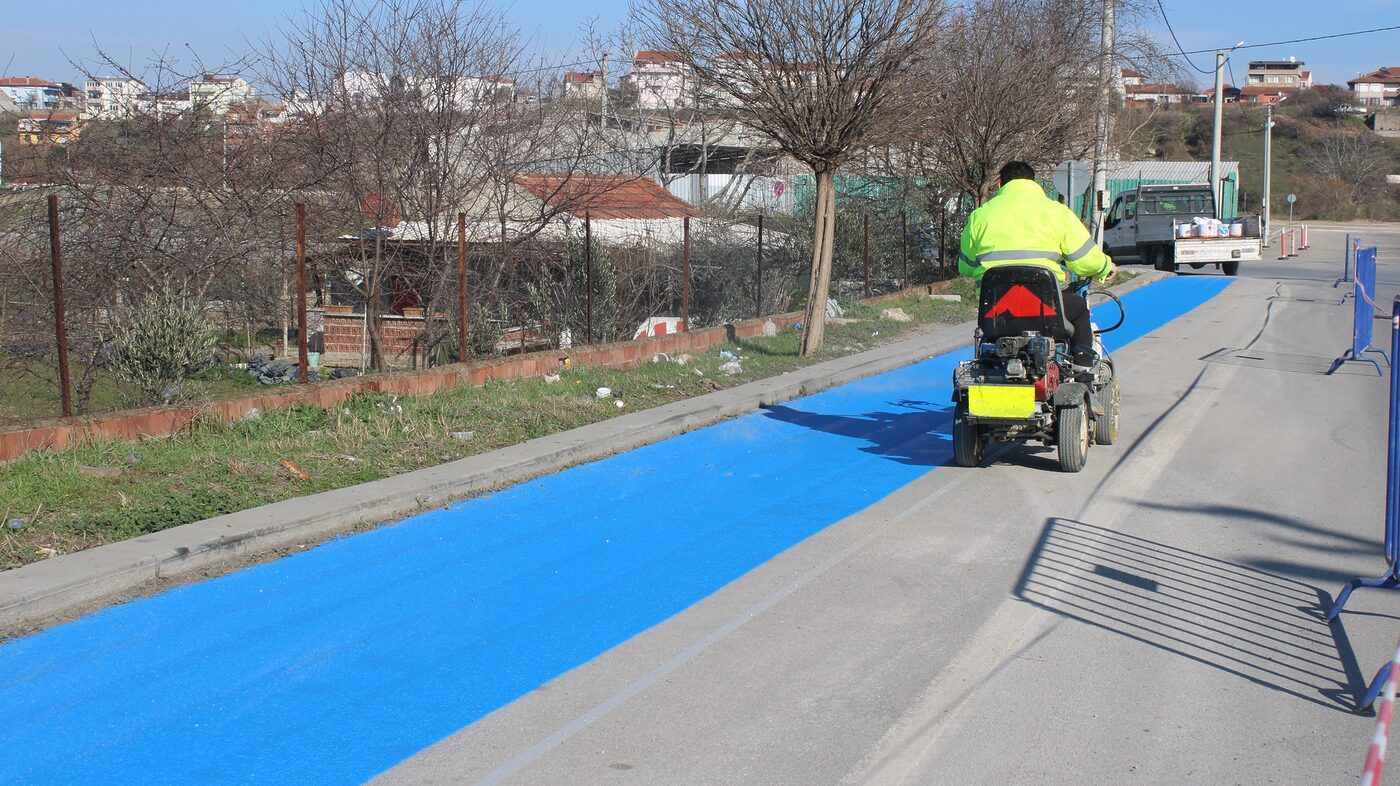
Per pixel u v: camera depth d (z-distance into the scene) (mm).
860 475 9445
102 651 5672
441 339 15711
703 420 11758
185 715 4953
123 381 11891
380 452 9469
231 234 14148
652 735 4703
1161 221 36781
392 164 15031
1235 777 4312
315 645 5746
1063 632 5805
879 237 27625
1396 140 100875
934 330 19531
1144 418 11703
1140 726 4742
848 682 5215
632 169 25203
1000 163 24359
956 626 5906
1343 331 19578
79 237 12828
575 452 9961
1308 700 4996
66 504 7621
